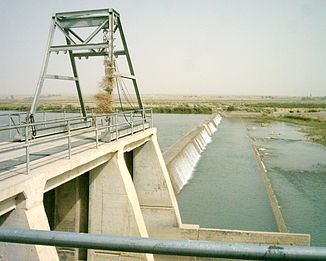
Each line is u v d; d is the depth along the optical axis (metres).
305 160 52.12
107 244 2.28
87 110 25.59
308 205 32.22
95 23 17.83
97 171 15.26
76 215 16.09
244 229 26.22
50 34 17.55
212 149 62.84
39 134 17.81
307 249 2.06
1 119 52.41
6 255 8.96
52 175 9.88
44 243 2.35
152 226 21.69
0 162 11.04
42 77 16.97
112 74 17.38
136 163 21.86
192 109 158.12
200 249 2.18
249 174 43.47
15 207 8.61
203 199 33.19
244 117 143.75
